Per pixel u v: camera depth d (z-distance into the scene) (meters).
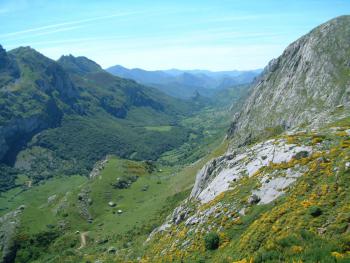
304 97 169.12
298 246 32.38
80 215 177.12
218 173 87.94
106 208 181.62
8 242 158.25
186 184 165.62
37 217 178.50
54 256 141.12
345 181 43.59
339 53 169.88
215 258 47.66
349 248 29.66
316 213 40.19
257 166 66.94
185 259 53.72
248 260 35.91
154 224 125.50
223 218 56.00
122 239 125.75
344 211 38.00
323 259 27.97
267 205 51.47
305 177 49.88
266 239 41.47
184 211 77.88
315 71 174.88
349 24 181.38
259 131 178.75
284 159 61.09
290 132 106.06
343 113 95.50
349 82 150.00
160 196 174.75
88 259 113.50
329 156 52.28
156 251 68.88
